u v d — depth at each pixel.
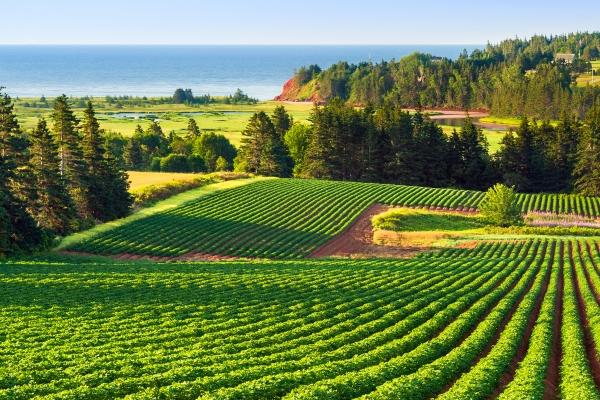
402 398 21.83
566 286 46.28
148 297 39.66
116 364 25.12
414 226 80.88
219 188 96.25
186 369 24.33
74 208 68.81
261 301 39.97
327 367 25.25
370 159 124.25
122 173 77.81
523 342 31.91
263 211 84.38
